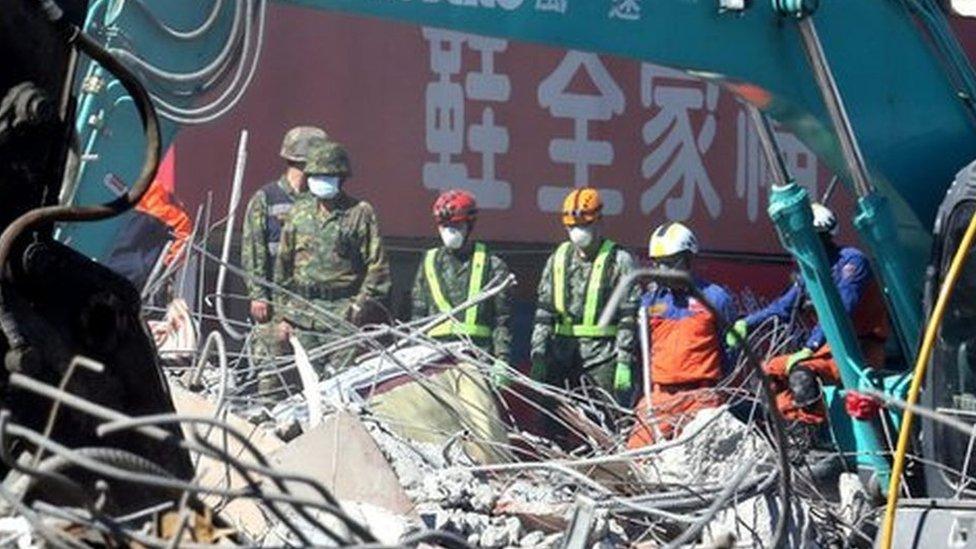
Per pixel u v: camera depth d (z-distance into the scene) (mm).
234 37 30266
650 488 32656
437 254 45531
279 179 47406
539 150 55656
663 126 57562
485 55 54875
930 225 36312
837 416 36562
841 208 60688
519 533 29891
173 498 19438
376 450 29734
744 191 58562
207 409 31672
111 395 20016
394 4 33125
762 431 37438
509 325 45594
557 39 34281
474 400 35844
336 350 37031
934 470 31438
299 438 29734
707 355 41812
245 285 44375
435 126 54125
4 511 18328
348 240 44031
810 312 42750
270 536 25250
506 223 55125
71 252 20188
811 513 33094
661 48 34938
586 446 37219
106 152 29484
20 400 19250
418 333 36875
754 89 35406
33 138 19750
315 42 52219
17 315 19328
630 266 46000
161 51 29891
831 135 35938
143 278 40438
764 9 35406
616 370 45344
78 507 18219
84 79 29359
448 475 31688
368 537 16406
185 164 49531
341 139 52688
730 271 58250
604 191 56594
